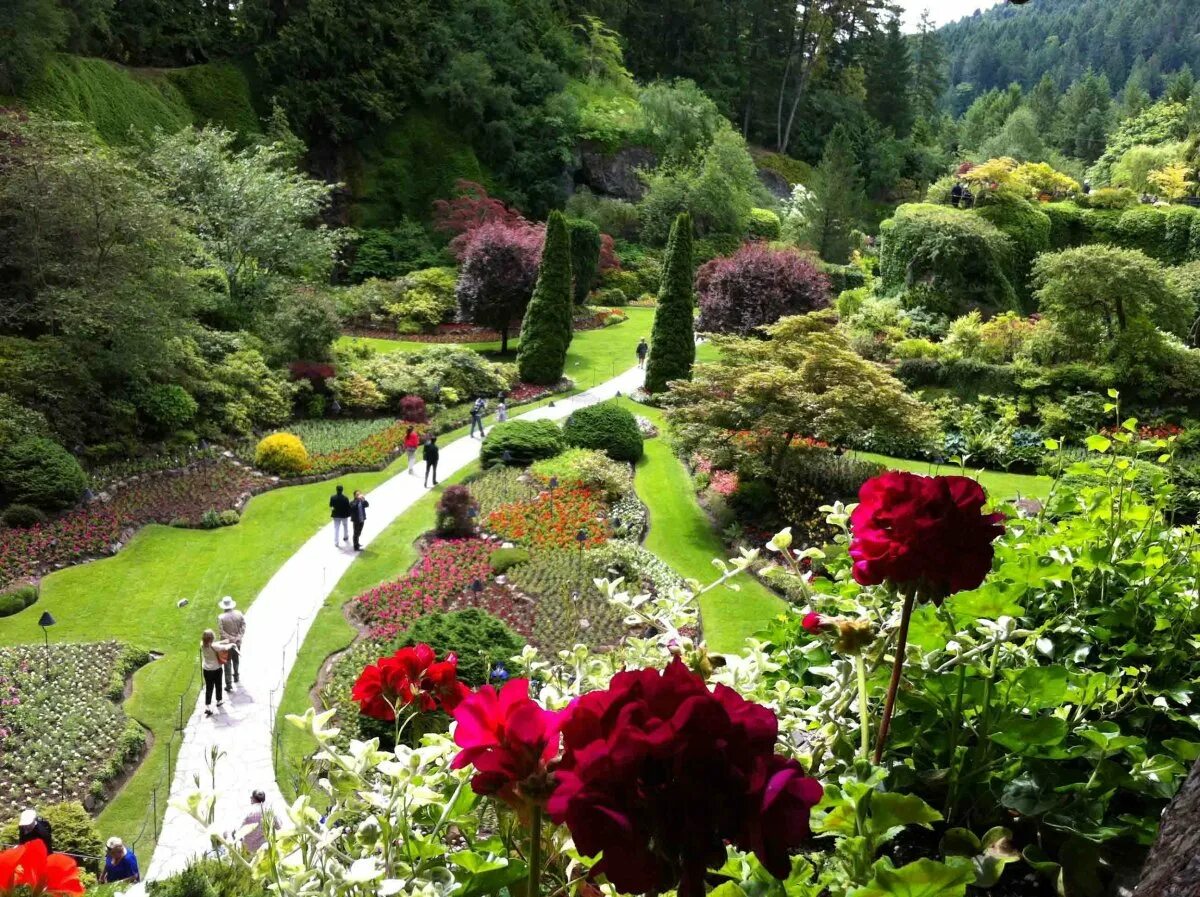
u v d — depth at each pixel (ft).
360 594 42.50
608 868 3.53
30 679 33.09
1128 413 65.77
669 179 146.61
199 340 69.00
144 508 50.67
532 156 146.61
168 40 121.39
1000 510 11.07
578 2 175.01
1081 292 69.51
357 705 32.17
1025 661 7.31
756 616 40.45
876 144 188.96
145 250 58.59
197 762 29.73
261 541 48.75
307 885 4.84
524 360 83.35
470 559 46.19
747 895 5.15
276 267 86.17
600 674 7.02
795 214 148.05
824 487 53.36
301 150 122.01
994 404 68.23
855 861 4.75
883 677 6.79
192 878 7.14
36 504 46.91
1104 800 6.09
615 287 128.36
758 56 192.54
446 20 148.77
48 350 54.95
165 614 39.83
